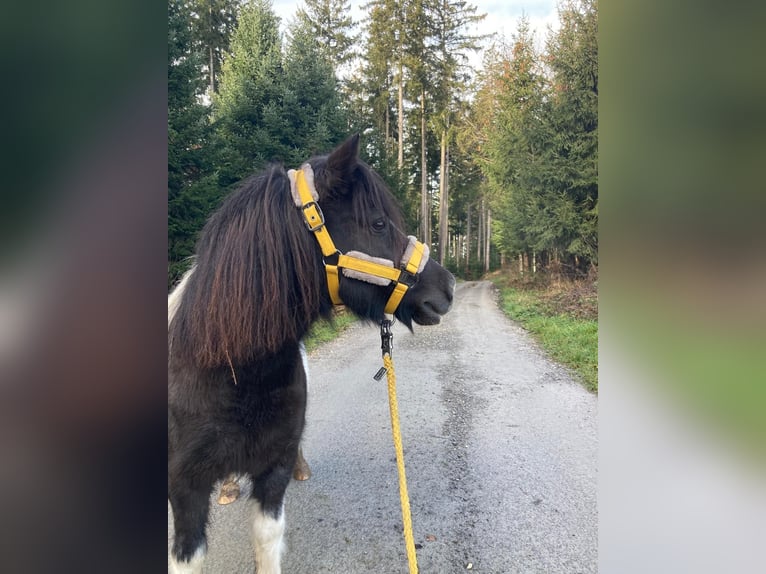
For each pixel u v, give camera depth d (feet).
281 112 34.30
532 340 24.02
